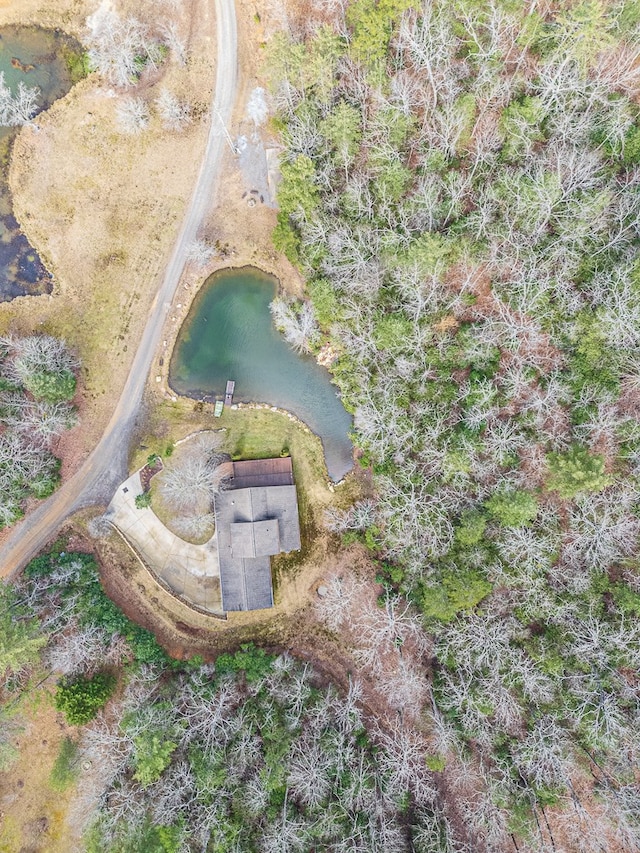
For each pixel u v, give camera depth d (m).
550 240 35.78
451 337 38.28
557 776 36.00
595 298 34.78
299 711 36.91
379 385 39.00
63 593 38.81
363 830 35.19
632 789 35.62
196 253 41.03
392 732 38.62
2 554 40.78
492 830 35.97
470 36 35.16
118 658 39.16
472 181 36.53
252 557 38.69
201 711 36.50
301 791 35.53
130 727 35.09
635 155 34.78
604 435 35.59
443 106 35.38
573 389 36.03
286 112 38.81
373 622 39.81
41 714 39.19
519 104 34.94
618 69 33.56
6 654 33.91
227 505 39.47
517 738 36.44
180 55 40.62
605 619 35.97
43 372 38.41
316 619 41.03
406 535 38.12
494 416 37.03
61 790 38.88
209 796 35.16
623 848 36.12
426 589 37.03
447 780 37.78
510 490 36.09
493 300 37.22
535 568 36.19
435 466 37.59
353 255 37.03
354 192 36.62
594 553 35.56
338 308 39.03
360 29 34.69
